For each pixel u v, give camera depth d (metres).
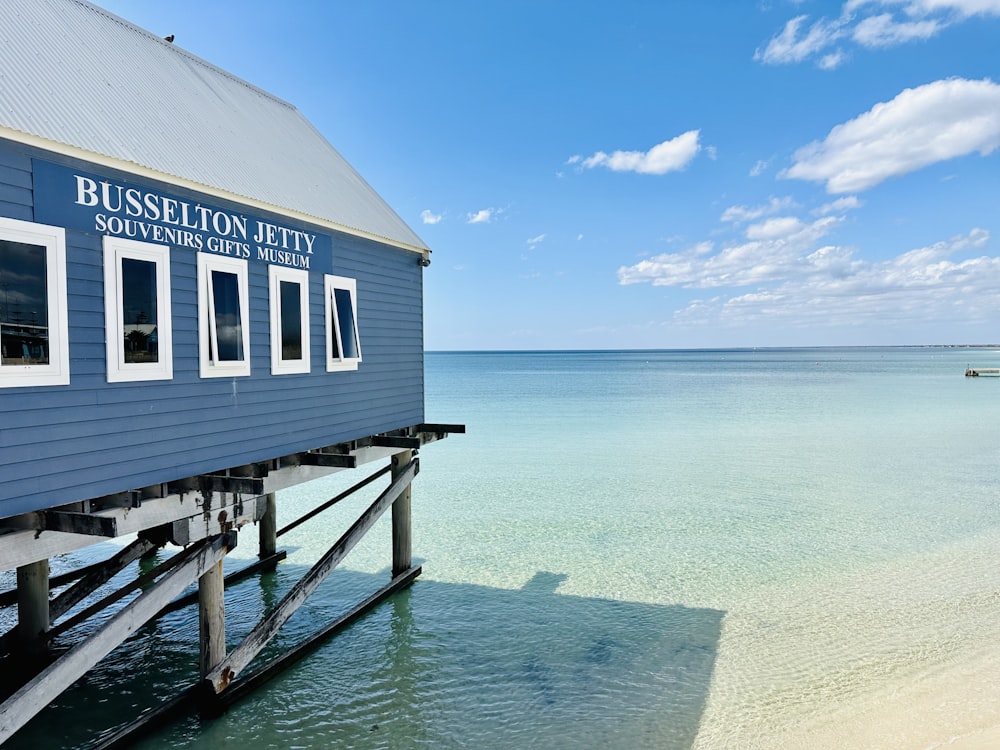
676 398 66.12
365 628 12.88
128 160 7.80
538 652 11.88
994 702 9.66
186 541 8.70
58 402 7.07
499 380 105.00
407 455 14.98
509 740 9.20
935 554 17.22
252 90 14.53
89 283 7.46
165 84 11.01
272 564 16.41
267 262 10.04
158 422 8.22
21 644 10.98
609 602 14.18
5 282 6.63
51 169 7.11
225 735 9.29
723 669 11.15
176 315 8.52
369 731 9.44
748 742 9.00
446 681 10.86
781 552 17.55
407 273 13.98
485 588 15.02
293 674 11.09
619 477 27.23
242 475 9.51
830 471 28.31
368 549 17.89
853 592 14.58
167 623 12.99
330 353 11.37
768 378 106.19
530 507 22.44
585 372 137.38
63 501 7.09
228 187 9.23
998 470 28.44
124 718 9.77
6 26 8.77
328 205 11.68
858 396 67.12
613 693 10.43
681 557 17.17
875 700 9.92
